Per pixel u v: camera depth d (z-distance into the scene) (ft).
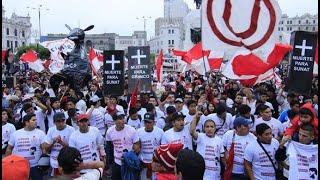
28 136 24.61
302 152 18.34
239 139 21.77
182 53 61.93
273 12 20.81
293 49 23.02
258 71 25.64
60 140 24.40
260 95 34.76
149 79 32.22
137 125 29.96
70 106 31.35
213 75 61.67
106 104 34.47
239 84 48.39
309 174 18.17
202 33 20.99
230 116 28.22
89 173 13.47
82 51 54.80
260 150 19.89
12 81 59.36
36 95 36.22
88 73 55.16
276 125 25.93
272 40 20.99
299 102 30.32
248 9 20.83
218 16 20.86
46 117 31.22
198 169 10.06
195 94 37.47
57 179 12.52
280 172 20.33
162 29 350.02
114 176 25.94
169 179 12.01
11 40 367.25
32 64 87.10
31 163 24.66
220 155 22.58
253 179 20.11
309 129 18.08
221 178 23.91
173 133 23.98
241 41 20.94
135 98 30.53
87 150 23.85
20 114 30.86
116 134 25.61
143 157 24.93
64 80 53.67
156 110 32.48
